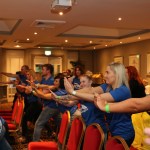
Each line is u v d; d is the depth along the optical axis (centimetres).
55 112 458
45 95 445
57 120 462
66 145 297
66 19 689
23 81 644
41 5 553
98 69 1500
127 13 619
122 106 172
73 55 1542
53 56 1503
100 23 743
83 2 525
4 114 653
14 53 1452
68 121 300
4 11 608
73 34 1017
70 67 1527
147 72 1064
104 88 296
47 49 1481
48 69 506
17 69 1456
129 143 246
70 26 786
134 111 171
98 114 290
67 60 1531
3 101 1371
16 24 796
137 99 170
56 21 712
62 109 409
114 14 629
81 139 251
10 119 588
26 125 554
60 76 461
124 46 1232
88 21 716
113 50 1337
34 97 550
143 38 1041
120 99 237
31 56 1463
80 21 715
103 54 1444
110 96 235
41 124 463
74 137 266
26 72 645
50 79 505
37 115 555
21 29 838
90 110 292
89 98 272
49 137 593
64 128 307
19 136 543
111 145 187
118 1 516
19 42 1178
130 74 376
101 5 546
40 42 1185
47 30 855
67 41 1155
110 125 253
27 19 693
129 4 537
